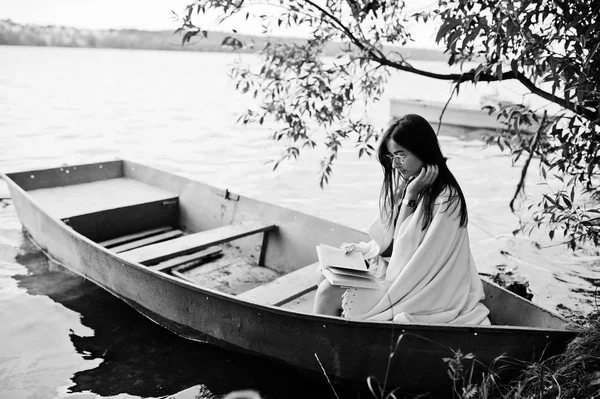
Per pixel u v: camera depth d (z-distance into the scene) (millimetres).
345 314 2818
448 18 2969
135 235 5203
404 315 2701
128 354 3479
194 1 3730
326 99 4211
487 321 2820
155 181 5895
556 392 2447
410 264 2738
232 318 3225
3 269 4719
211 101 18297
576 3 2814
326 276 2846
